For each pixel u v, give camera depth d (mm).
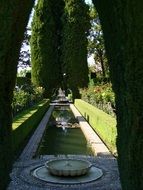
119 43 4574
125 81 4457
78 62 39281
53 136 16797
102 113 16344
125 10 4316
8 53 4758
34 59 40844
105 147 11750
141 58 4285
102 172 8438
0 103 4695
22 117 14742
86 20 39406
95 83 33938
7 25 4441
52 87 41156
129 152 4410
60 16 41188
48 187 7305
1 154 4746
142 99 4293
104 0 4934
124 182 4723
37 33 40656
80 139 15789
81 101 29000
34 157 10766
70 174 7883
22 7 4891
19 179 7836
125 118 4535
